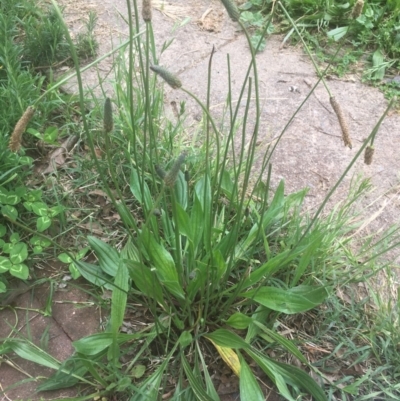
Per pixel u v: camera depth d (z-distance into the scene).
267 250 0.44
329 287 0.43
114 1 0.78
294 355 0.41
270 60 0.71
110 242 0.50
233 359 0.40
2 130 0.53
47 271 0.47
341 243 0.48
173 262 0.40
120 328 0.43
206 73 0.69
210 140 0.57
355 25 0.73
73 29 0.72
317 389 0.39
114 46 0.70
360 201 0.55
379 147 0.61
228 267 0.41
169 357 0.40
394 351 0.42
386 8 0.76
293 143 0.60
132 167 0.50
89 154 0.56
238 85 0.67
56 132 0.55
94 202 0.53
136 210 0.52
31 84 0.58
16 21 0.69
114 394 0.39
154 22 0.75
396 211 0.54
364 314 0.45
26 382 0.40
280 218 0.50
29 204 0.49
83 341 0.39
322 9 0.76
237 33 0.75
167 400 0.39
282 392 0.37
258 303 0.45
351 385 0.40
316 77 0.69
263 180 0.55
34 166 0.55
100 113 0.58
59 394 0.40
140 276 0.40
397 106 0.66
